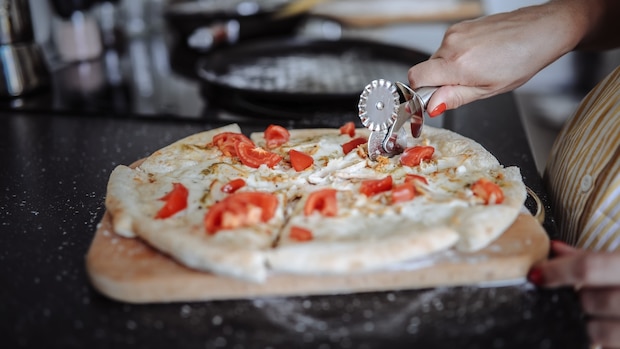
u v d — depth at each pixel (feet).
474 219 1.80
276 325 1.63
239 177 2.08
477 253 1.76
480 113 2.91
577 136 2.19
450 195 1.96
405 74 3.35
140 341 1.60
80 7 3.93
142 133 2.79
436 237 1.73
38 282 1.80
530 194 2.12
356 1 5.49
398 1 5.45
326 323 1.64
